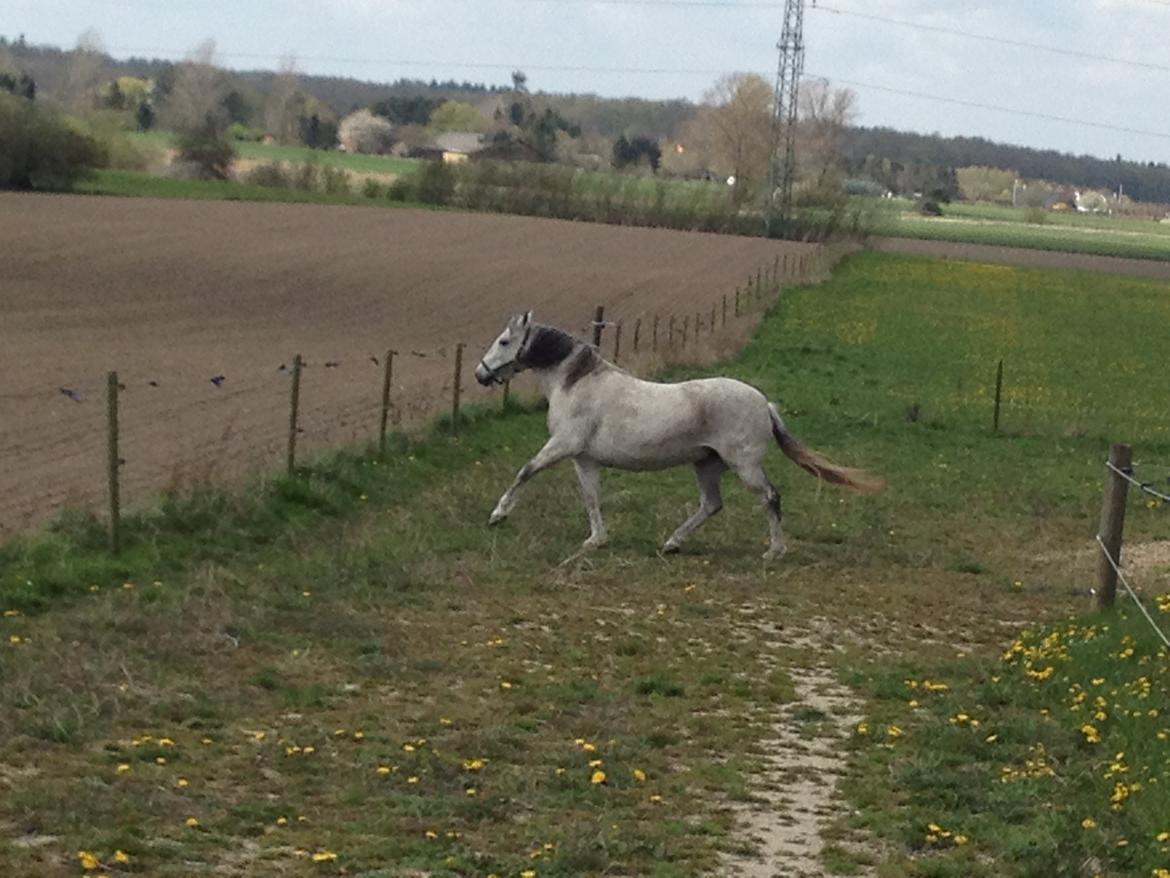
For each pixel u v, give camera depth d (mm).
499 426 24844
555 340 16984
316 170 110500
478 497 18938
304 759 9391
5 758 8977
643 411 16750
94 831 7859
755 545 17891
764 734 10750
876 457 26000
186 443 20891
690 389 16859
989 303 66438
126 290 47031
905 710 11609
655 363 31188
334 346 36406
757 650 13195
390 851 7938
